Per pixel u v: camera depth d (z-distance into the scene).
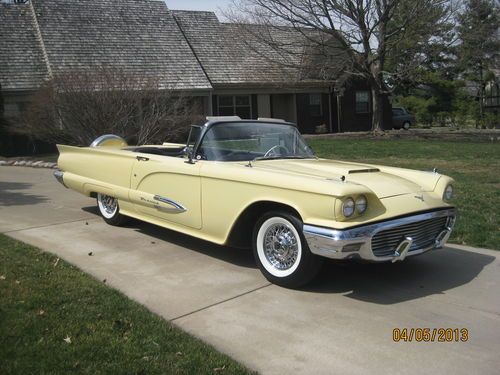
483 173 12.04
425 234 4.88
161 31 25.45
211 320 4.09
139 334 3.71
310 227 4.39
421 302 4.46
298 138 6.27
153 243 6.30
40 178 12.22
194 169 5.46
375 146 18.97
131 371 3.20
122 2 25.89
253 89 26.78
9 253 5.61
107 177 6.93
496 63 30.72
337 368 3.36
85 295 4.42
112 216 7.11
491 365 3.40
